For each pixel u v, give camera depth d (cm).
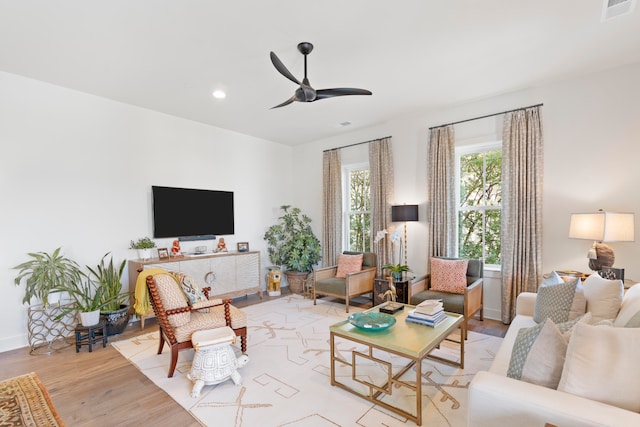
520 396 125
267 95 382
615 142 321
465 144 420
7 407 213
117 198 402
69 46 272
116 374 266
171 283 265
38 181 342
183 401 226
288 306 467
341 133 557
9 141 325
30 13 225
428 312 256
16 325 325
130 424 201
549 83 356
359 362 283
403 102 410
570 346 131
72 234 365
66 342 335
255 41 266
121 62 301
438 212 436
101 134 388
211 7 222
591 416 111
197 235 484
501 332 350
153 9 223
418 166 464
